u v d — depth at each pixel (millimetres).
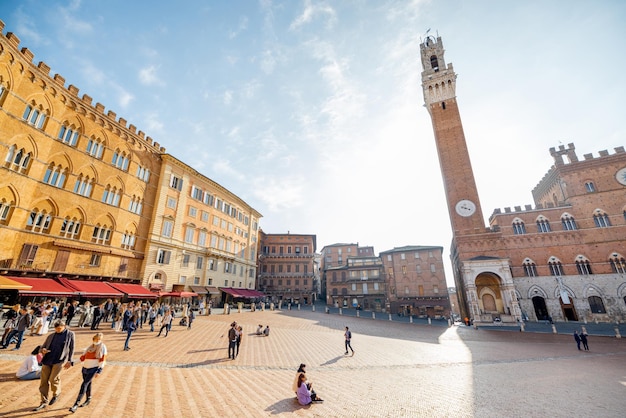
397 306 63344
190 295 38344
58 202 28484
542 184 61219
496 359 20859
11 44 24594
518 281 46562
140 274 36562
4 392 9008
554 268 45906
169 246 40406
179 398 10023
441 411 10180
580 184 48844
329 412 9672
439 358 20641
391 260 67562
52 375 8398
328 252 91375
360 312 56688
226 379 12875
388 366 17578
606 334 33625
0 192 24000
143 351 16656
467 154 54969
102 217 32781
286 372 14969
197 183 47625
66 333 8852
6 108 24328
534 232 48281
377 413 9750
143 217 38156
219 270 50406
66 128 30047
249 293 55875
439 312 60031
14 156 25109
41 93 27453
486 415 9914
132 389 10500
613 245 44562
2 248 23797
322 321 40094
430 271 63312
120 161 35781
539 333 35250
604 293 43062
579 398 11961
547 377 15594
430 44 69250
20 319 14820
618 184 46750
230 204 56156
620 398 11984
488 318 43250
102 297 29953
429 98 62281
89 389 8711
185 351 17609
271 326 32188
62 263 28203
